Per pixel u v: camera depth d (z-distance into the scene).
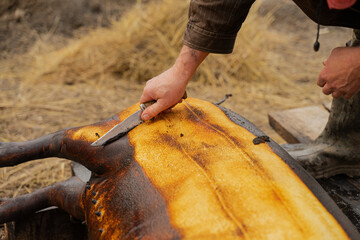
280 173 1.27
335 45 5.27
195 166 1.31
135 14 4.67
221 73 4.23
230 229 1.10
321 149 1.92
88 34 4.90
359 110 1.83
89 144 1.58
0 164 1.70
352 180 1.92
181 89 1.48
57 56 4.33
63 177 2.59
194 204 1.19
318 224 1.11
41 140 1.74
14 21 4.94
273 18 5.80
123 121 1.58
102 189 1.47
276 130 2.62
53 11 5.16
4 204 1.75
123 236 1.27
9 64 4.28
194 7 1.39
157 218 1.22
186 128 1.51
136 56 4.22
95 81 4.04
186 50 1.45
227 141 1.41
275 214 1.12
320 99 3.87
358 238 1.15
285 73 4.45
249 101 3.82
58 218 1.88
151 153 1.42
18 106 3.44
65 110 3.43
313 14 1.49
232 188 1.21
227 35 1.43
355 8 1.40
